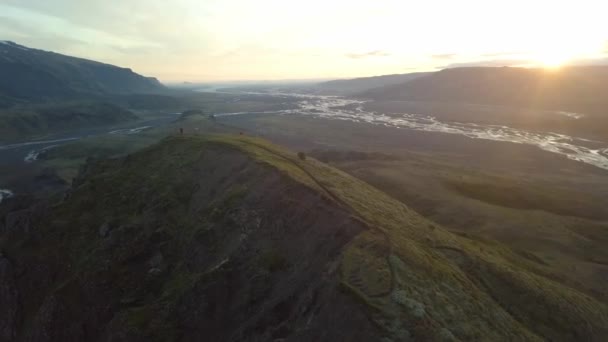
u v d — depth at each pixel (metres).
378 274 30.75
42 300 49.31
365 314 26.94
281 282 35.97
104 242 50.56
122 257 47.44
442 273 33.53
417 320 26.66
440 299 29.67
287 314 32.75
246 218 44.56
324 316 28.50
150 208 54.78
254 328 32.84
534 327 33.22
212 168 58.69
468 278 36.00
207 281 38.62
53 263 51.81
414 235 40.47
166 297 40.44
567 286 45.12
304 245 38.12
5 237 59.81
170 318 37.66
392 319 26.53
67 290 45.00
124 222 54.00
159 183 60.22
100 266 46.75
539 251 59.03
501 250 52.22
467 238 52.34
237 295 37.56
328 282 31.34
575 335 33.91
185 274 43.66
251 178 51.16
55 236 55.75
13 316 49.12
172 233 49.81
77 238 54.44
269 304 34.31
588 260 57.06
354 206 42.09
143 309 39.72
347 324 27.00
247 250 41.16
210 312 37.22
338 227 37.88
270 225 42.31
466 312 29.55
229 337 34.69
